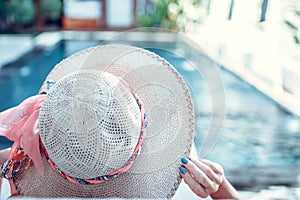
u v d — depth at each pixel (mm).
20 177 894
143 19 6824
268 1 4789
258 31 5004
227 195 1015
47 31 6887
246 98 3865
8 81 4828
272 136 2963
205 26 6180
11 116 867
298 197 1942
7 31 6805
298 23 4328
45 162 859
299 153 2664
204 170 938
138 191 896
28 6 6992
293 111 3566
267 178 2191
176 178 925
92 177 828
